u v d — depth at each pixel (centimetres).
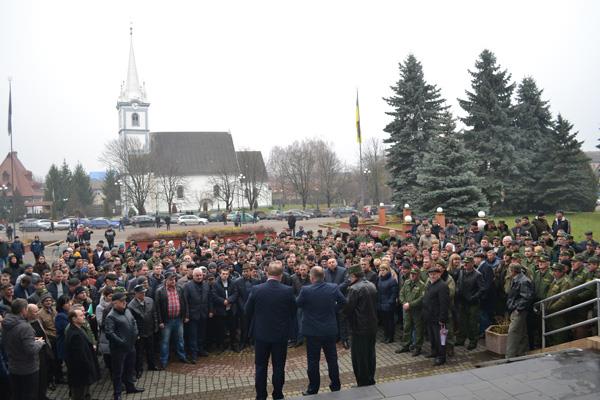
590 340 728
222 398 809
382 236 2194
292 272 1182
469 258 1002
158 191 7431
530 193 3669
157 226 5334
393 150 3619
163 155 8019
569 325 829
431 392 601
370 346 721
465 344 1044
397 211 3659
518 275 877
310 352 695
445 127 2798
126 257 1534
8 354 670
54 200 8756
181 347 995
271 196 9425
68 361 742
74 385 745
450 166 2784
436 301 923
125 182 7156
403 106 3597
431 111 3556
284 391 824
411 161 3578
